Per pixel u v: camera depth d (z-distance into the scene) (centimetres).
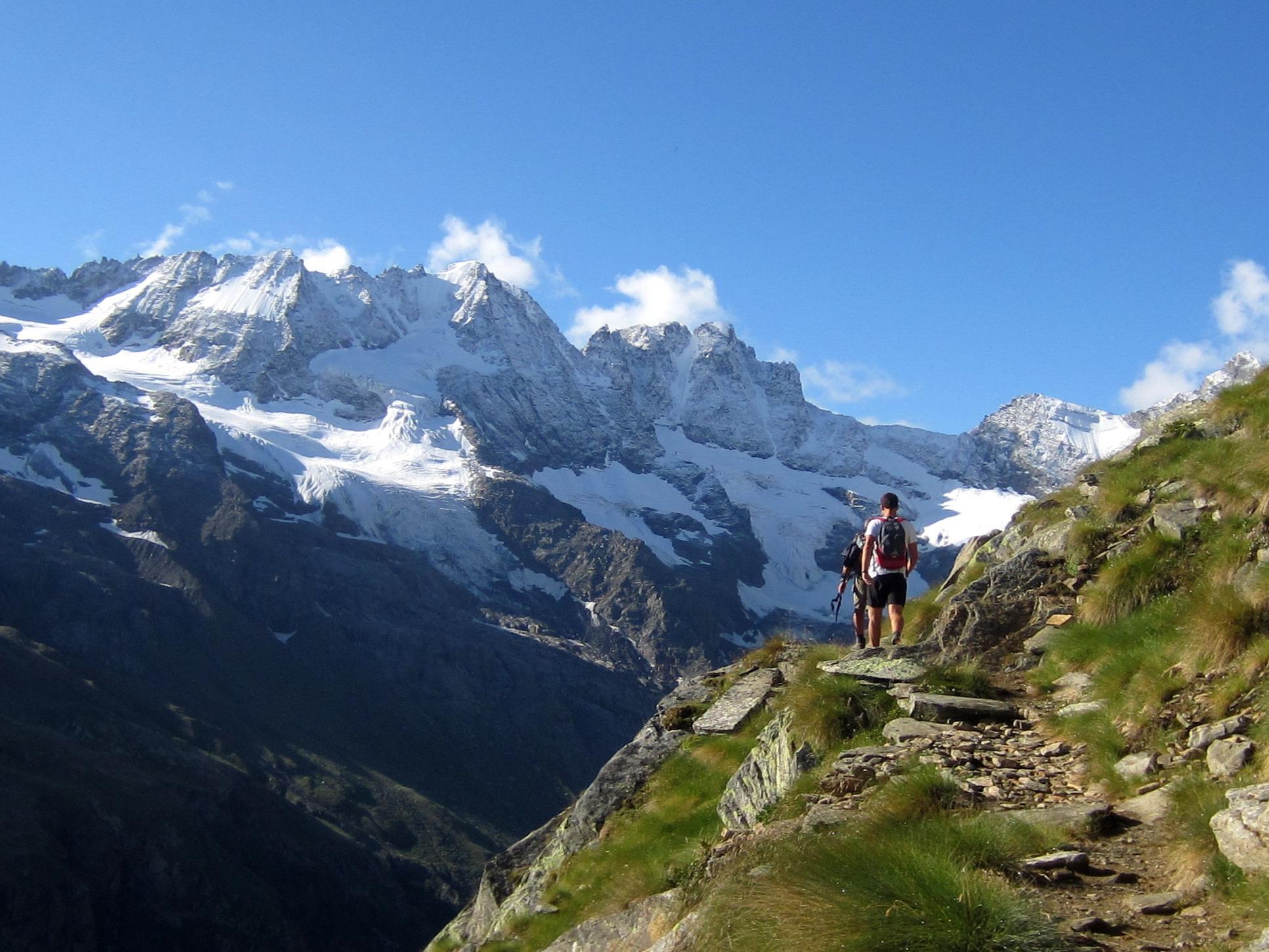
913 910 877
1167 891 936
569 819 2094
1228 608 1298
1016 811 1121
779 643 2277
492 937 1955
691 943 1050
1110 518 1872
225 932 15550
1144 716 1270
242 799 18675
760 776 1547
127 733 19388
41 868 14138
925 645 1727
